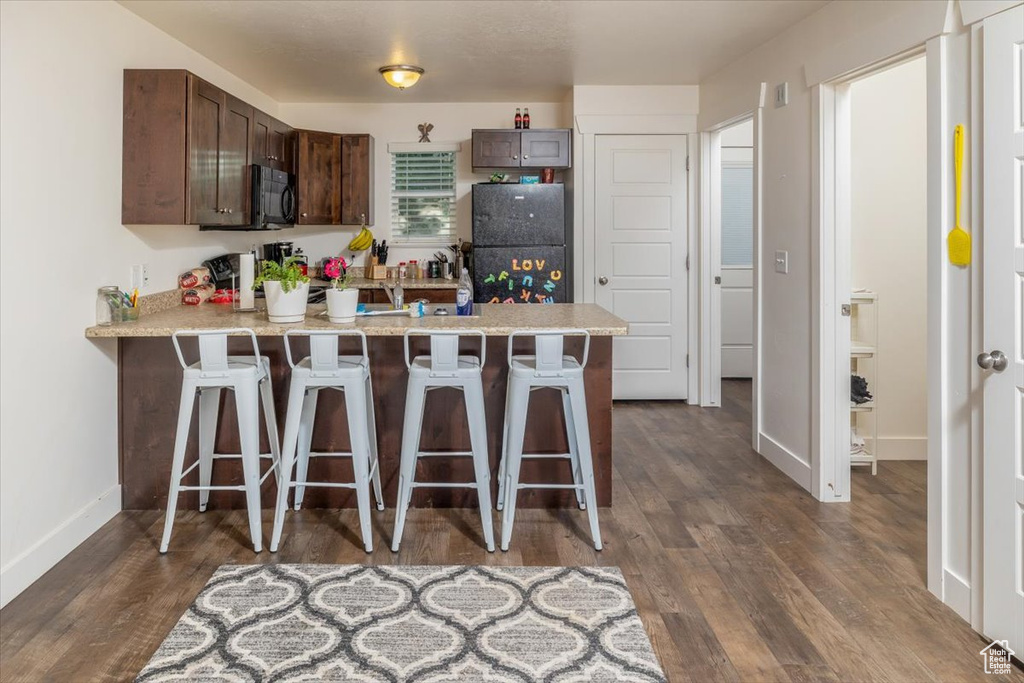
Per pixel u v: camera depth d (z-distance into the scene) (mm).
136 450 3469
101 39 3271
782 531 3219
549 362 2977
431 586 2668
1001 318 2232
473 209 5637
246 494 3135
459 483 3307
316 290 5488
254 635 2328
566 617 2447
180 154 3430
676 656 2221
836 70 3363
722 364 7055
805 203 3758
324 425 3488
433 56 4633
